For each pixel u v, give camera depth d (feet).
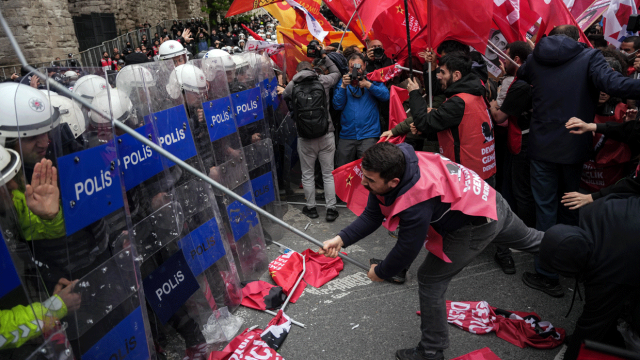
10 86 5.34
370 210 7.38
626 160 9.98
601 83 8.47
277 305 10.07
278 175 16.20
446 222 6.89
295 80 13.64
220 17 128.06
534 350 8.33
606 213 6.00
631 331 6.84
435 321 7.66
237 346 8.47
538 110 9.51
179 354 8.51
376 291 10.62
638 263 5.60
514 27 14.01
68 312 5.64
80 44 63.46
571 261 5.92
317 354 8.55
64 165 5.60
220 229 9.85
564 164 9.40
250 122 12.43
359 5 12.54
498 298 9.99
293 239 13.69
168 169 8.23
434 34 10.84
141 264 7.56
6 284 4.36
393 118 11.83
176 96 8.63
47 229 5.44
